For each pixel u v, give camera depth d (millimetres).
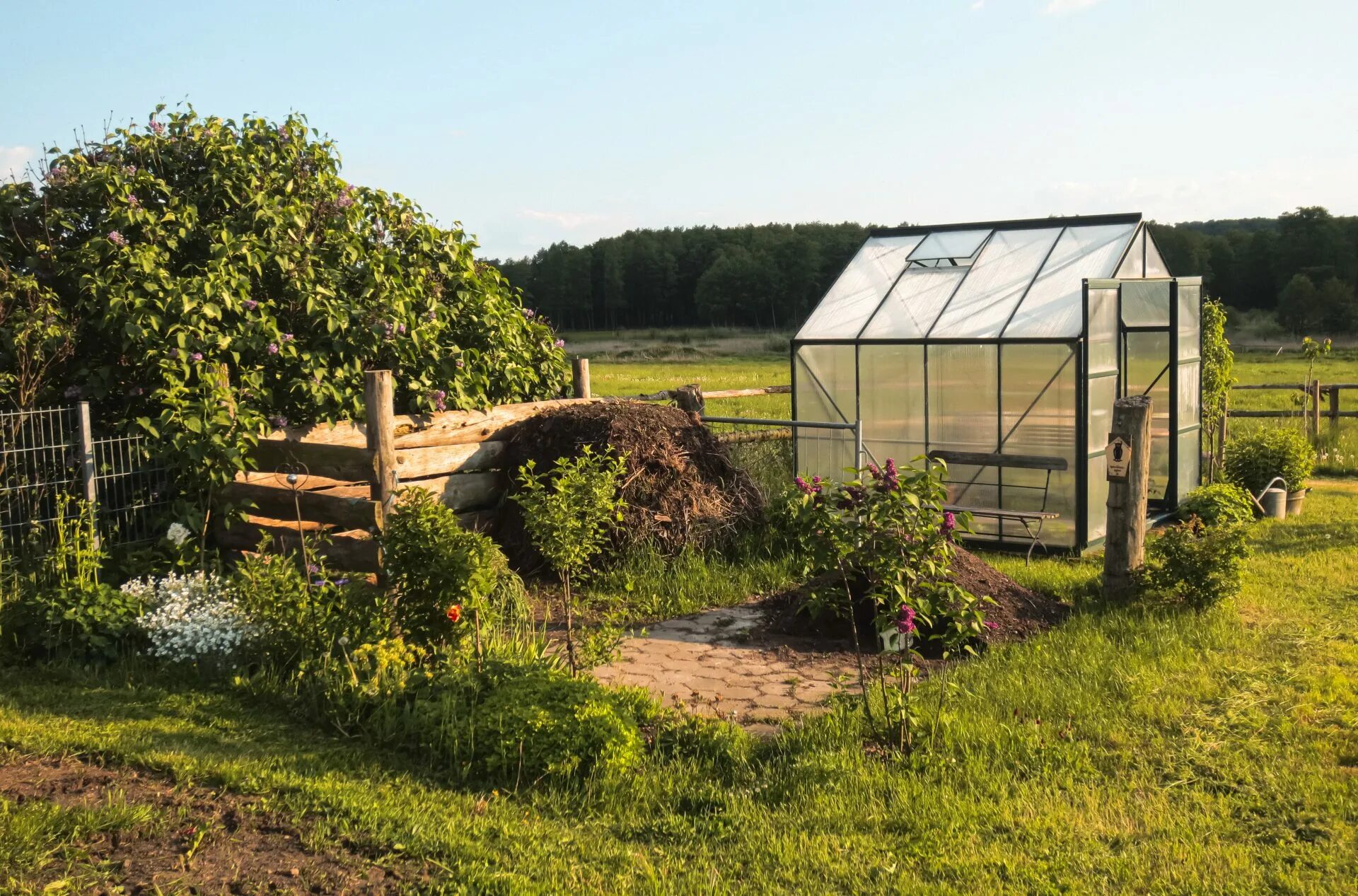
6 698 5691
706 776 4996
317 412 8570
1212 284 72875
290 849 4039
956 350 11375
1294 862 4094
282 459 7902
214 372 7938
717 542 9492
